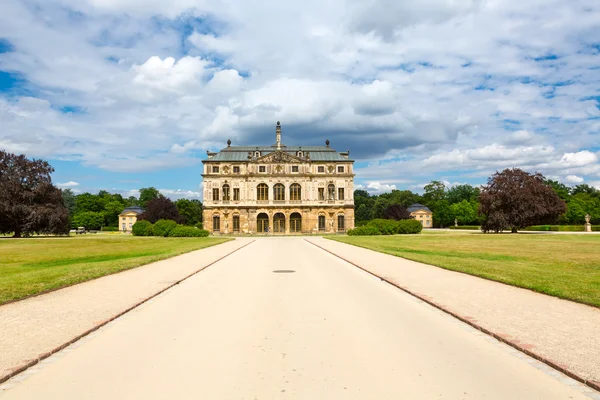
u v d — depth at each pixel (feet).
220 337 38.42
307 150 402.52
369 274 83.66
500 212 307.58
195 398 25.57
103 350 34.94
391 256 124.06
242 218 386.11
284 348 35.09
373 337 38.29
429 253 134.82
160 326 42.73
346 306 52.01
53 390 26.89
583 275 75.56
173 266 97.35
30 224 288.71
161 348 35.32
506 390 26.50
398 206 523.29
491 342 36.73
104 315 46.52
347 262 109.40
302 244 206.08
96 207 603.26
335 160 391.45
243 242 227.81
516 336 37.29
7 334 38.96
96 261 115.85
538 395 25.77
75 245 193.16
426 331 40.37
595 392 26.17
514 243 187.32
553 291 57.52
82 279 72.90
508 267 89.30
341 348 35.06
